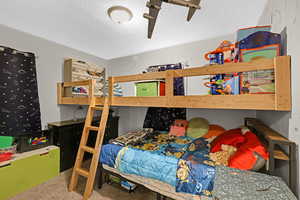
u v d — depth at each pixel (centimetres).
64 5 170
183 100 144
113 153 184
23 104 222
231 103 121
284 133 122
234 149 152
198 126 264
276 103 104
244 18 198
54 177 227
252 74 119
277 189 96
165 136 257
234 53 157
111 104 195
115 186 205
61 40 265
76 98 236
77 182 213
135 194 189
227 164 137
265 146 142
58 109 273
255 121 200
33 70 234
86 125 203
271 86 111
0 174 170
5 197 173
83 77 277
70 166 257
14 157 192
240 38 163
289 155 110
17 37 221
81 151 199
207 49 264
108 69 393
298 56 101
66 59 271
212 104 129
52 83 264
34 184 203
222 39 250
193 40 271
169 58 303
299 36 100
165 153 171
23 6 171
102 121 190
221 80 145
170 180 140
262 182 104
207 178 126
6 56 206
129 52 338
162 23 211
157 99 161
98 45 292
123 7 170
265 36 124
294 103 106
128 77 181
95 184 211
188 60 282
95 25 216
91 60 344
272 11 152
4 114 204
